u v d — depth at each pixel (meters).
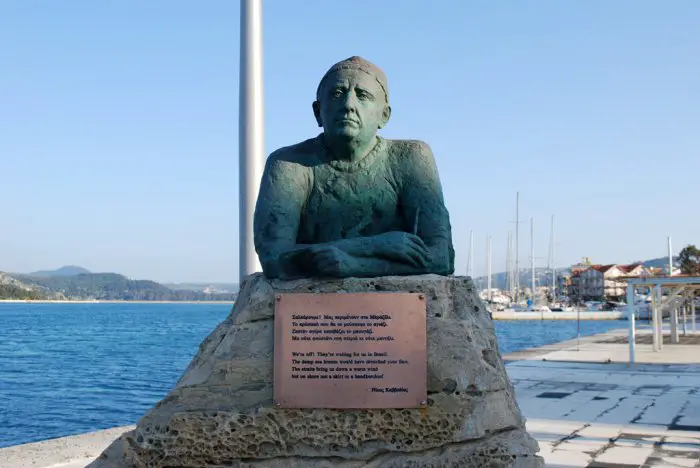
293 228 4.18
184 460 3.81
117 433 7.29
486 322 4.18
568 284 86.38
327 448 3.80
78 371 19.19
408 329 3.84
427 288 3.90
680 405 9.36
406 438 3.80
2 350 27.19
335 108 4.14
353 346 3.84
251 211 7.67
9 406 13.04
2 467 5.77
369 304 3.85
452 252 4.38
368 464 3.79
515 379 12.40
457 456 3.76
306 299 3.88
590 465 6.05
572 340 23.89
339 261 3.84
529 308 63.09
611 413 8.73
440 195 4.36
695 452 6.54
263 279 4.07
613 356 16.88
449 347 3.85
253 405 3.86
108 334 39.59
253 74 7.86
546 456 6.38
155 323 57.56
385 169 4.33
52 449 6.46
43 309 108.44
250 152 7.75
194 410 3.85
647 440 7.09
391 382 3.82
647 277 14.59
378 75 4.27
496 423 3.84
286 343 3.87
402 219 4.38
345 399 3.82
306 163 4.31
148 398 14.12
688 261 57.00
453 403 3.79
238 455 3.80
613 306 67.19
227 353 3.92
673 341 20.95
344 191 4.26
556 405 9.38
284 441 3.80
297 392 3.84
